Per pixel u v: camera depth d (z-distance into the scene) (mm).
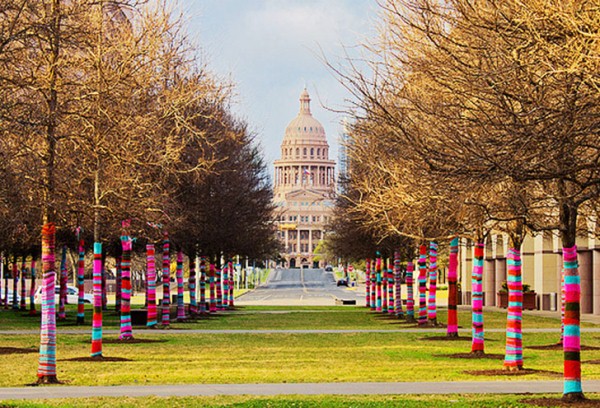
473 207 22500
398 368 29484
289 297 130500
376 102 18062
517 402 20656
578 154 17141
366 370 28859
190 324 56312
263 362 31719
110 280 138500
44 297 26047
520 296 28609
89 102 27766
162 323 51062
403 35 19625
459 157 16703
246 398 21531
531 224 21109
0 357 33562
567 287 20891
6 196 23359
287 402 20625
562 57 15211
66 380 26266
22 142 23641
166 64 31188
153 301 50062
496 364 30812
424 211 23625
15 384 25484
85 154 28078
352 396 21875
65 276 62188
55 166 25656
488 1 16422
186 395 22344
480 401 20797
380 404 20219
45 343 25828
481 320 33906
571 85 15648
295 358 33312
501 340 41781
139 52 28531
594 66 14336
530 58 15797
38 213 27438
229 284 87625
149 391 23344
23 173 23453
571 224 20688
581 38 14625
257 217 68812
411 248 57625
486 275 85625
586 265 64688
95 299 33031
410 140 17422
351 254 78938
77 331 48312
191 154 39875
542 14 15133
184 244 58906
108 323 57625
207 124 43406
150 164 30219
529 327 51469
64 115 25562
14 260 78000
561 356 34094
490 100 16656
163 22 29953
